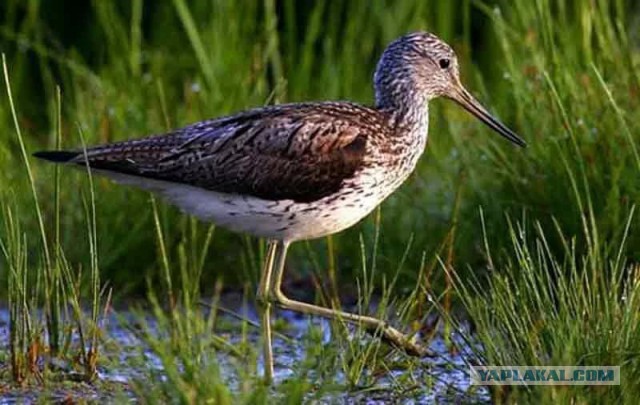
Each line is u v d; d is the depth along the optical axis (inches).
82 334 435.2
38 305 513.0
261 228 460.4
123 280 546.6
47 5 745.6
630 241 486.6
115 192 556.1
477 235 524.4
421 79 483.2
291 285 554.9
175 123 597.9
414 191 554.3
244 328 463.2
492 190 529.3
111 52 666.2
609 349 387.5
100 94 625.6
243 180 449.4
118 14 739.4
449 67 491.8
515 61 574.9
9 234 434.3
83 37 746.2
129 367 442.0
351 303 535.5
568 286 434.9
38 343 430.9
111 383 428.1
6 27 685.9
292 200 452.8
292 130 450.6
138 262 549.0
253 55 628.1
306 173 450.3
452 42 725.9
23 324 427.8
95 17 737.0
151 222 549.6
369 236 540.4
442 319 482.0
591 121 514.0
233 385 418.0
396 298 489.1
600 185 501.7
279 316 537.0
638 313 401.7
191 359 397.4
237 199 454.0
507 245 512.4
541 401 377.7
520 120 538.6
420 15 716.0
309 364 402.3
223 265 559.5
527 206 510.6
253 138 449.4
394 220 545.6
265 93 620.4
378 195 466.9
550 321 399.2
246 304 523.5
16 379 426.0
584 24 542.0
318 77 715.4
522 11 574.6
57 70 745.6
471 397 421.4
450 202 540.7
